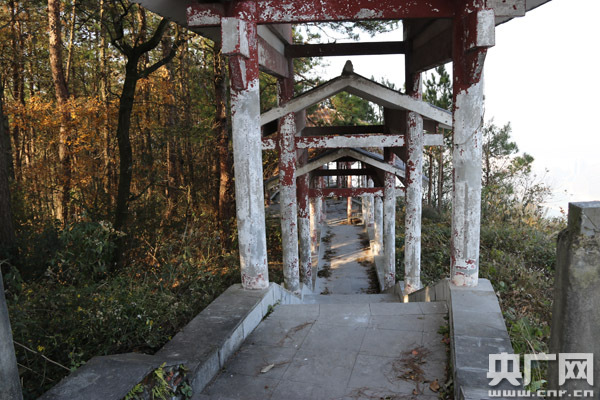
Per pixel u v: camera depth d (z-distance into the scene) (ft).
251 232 14.34
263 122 23.57
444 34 18.97
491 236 37.78
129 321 11.28
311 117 55.36
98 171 49.29
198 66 54.44
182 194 51.16
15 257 20.54
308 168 31.12
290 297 17.90
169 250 23.99
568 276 5.37
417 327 12.44
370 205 52.95
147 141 55.88
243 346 11.75
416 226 25.32
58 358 10.23
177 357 9.72
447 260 37.42
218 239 36.24
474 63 12.59
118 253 26.40
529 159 56.70
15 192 39.45
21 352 9.96
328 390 9.50
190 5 13.53
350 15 13.58
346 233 60.18
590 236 5.23
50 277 14.76
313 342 11.88
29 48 59.72
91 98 47.98
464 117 13.30
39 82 62.85
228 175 41.81
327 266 45.11
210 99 48.01
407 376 9.93
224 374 10.31
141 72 28.48
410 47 25.25
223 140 41.45
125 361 8.30
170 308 13.07
